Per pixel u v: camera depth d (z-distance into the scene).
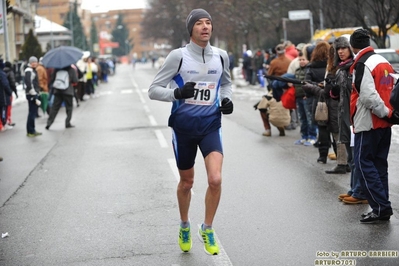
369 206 11.92
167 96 8.70
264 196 13.05
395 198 12.52
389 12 43.12
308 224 10.82
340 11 52.03
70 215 12.10
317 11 57.19
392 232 10.13
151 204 12.72
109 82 81.50
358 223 10.76
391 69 10.58
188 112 8.91
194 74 8.86
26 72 25.08
